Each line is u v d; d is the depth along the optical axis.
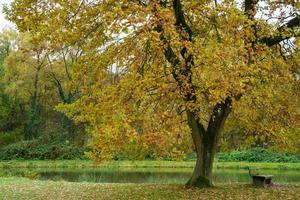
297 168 35.09
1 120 57.91
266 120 18.02
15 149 48.12
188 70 12.28
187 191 16.62
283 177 27.97
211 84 11.23
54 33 13.35
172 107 13.65
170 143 12.76
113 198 15.57
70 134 52.25
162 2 13.33
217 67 11.04
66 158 46.97
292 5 14.83
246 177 28.23
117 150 14.05
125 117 11.71
